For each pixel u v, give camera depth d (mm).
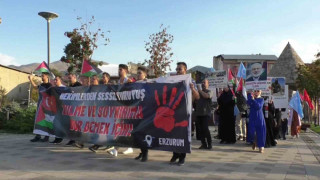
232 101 11422
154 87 7297
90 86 8570
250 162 7785
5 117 14898
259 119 9453
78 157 7996
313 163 7812
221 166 7230
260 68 10914
